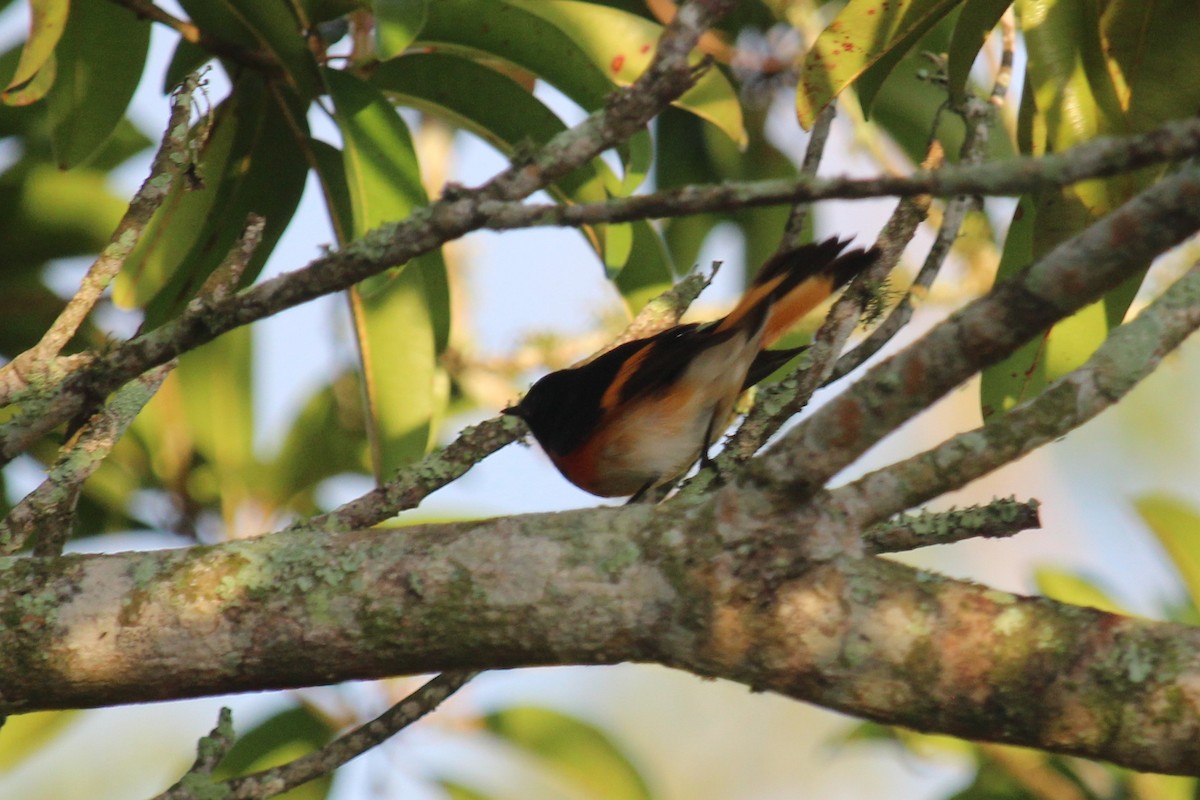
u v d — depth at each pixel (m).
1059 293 3.56
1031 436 3.92
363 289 6.16
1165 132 3.25
